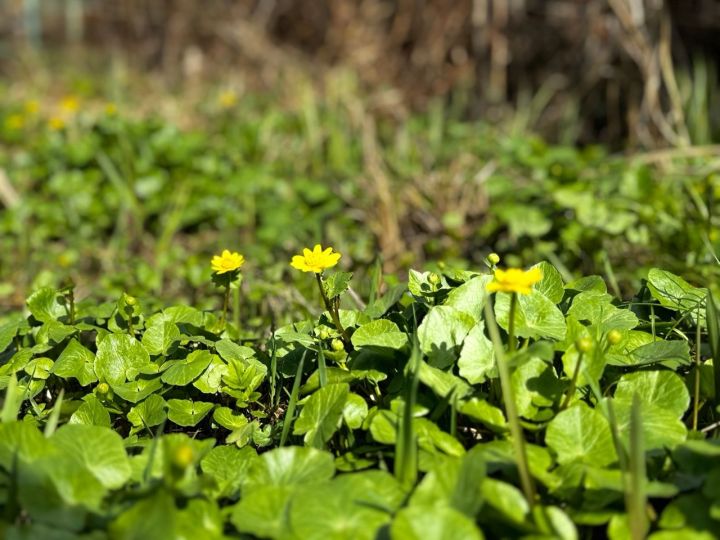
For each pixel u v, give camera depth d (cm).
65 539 56
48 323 75
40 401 74
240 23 253
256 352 73
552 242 106
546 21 180
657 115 134
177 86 244
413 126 161
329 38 232
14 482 57
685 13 160
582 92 167
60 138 156
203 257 114
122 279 104
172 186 133
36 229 127
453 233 112
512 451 61
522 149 128
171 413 69
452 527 56
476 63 192
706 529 57
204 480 59
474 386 67
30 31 300
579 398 66
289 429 68
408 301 75
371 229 116
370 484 60
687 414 68
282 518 58
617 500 59
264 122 164
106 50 291
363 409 66
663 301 72
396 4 219
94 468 61
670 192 107
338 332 71
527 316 68
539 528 56
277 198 132
